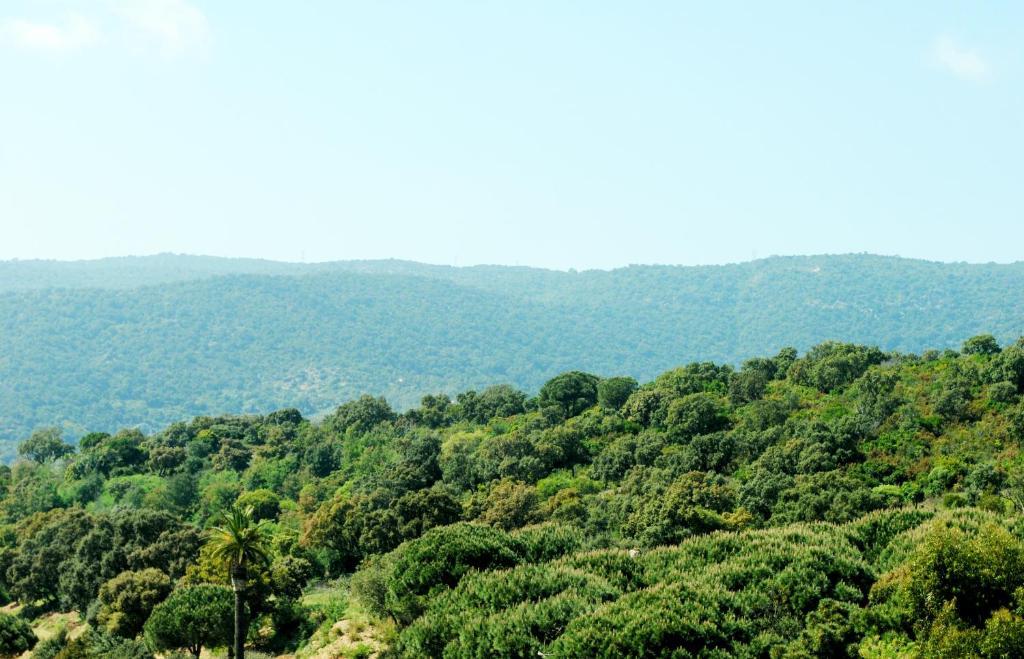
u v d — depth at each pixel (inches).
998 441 3855.8
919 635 1871.3
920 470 3757.4
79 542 3681.1
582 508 3644.2
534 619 2084.2
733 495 3659.0
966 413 4207.7
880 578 2119.8
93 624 3171.8
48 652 2829.7
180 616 2684.5
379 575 2728.8
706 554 2469.2
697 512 3223.4
